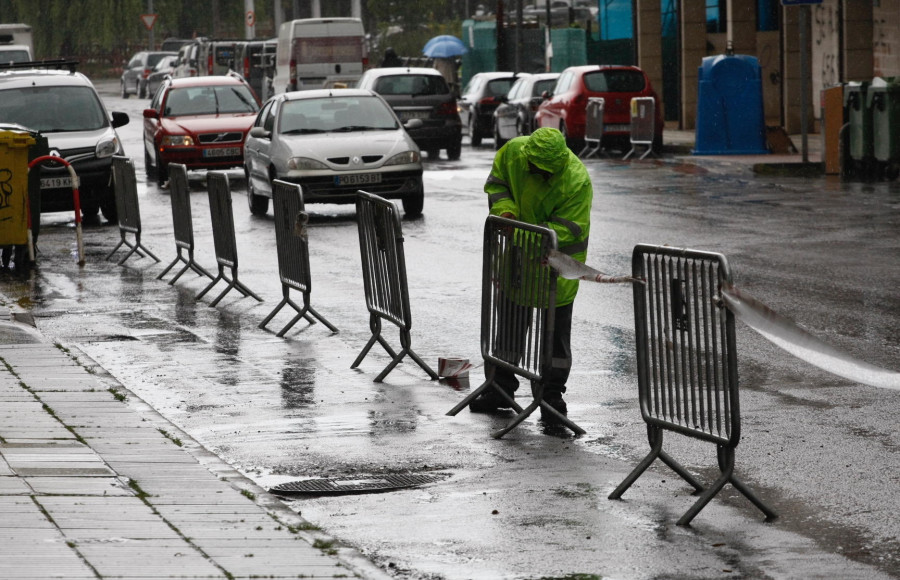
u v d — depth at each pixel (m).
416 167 34.19
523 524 10.73
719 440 10.92
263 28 154.12
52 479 11.39
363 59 72.00
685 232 28.91
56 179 33.75
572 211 14.27
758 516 10.83
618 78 52.34
